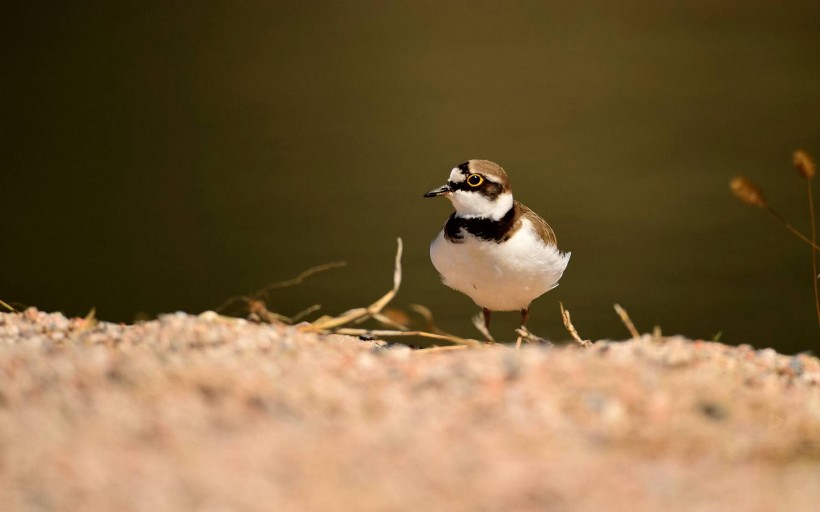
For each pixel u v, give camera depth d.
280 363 5.77
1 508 4.10
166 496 4.21
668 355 6.10
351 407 5.15
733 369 6.13
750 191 8.21
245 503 4.18
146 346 6.07
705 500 4.35
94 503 4.15
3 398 5.10
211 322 6.75
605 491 4.39
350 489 4.31
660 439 4.98
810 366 6.46
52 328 6.76
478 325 7.79
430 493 4.31
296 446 4.67
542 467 4.59
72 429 4.77
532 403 5.26
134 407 5.01
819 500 4.35
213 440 4.71
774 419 5.40
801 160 8.12
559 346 7.34
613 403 5.30
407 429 4.92
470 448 4.75
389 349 6.80
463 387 5.44
